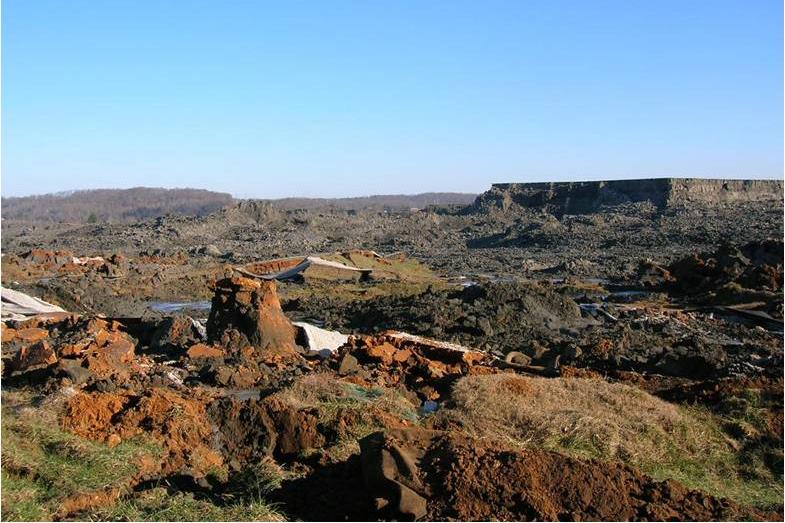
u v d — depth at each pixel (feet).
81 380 41.86
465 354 56.59
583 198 313.94
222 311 58.23
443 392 46.78
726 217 222.69
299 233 256.73
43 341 50.80
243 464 32.53
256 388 44.75
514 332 75.77
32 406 35.35
